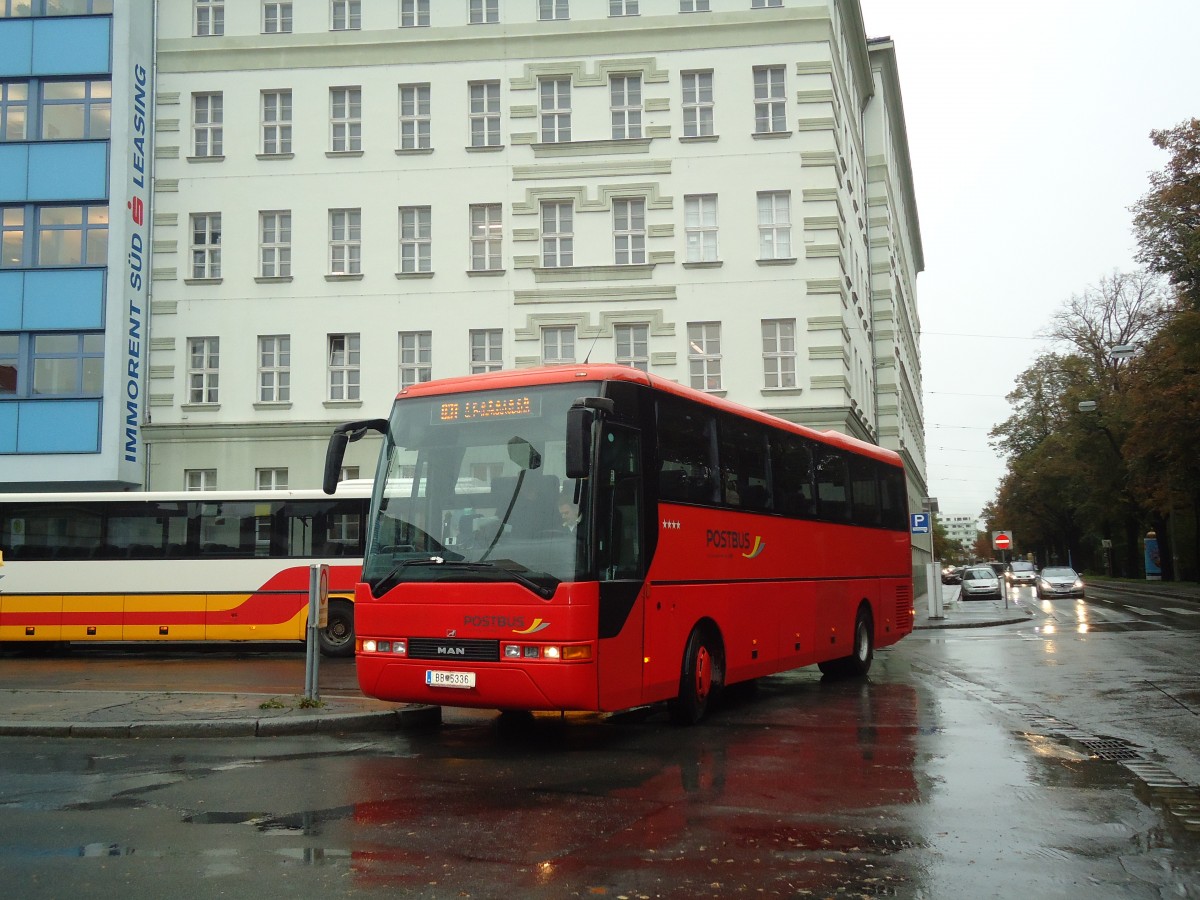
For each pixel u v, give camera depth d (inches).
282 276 1214.3
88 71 1168.2
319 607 472.4
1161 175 1598.2
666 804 292.5
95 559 791.7
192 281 1212.5
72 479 1127.6
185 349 1206.9
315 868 229.8
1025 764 352.5
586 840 253.4
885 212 1824.6
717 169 1201.4
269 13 1254.9
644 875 225.3
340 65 1236.5
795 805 291.3
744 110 1205.7
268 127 1242.0
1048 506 3176.7
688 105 1214.9
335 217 1232.2
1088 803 294.4
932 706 506.6
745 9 1216.2
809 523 591.2
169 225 1221.1
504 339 1199.6
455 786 317.7
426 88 1240.2
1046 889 216.4
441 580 392.5
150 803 294.2
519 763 357.7
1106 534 3181.6
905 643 932.0
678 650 434.6
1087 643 874.1
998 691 565.3
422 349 1210.6
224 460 1192.2
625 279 1196.5
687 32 1216.2
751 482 521.3
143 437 1189.1
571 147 1210.6
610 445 398.3
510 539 386.3
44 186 1155.9
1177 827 267.6
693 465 461.7
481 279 1204.5
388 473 419.2
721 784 320.2
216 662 768.9
